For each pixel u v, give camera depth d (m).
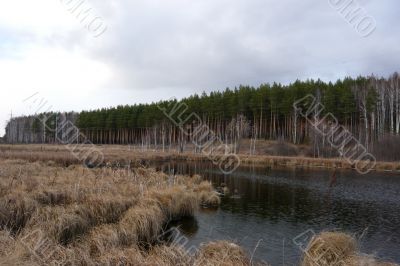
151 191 14.38
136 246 8.95
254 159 47.31
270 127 65.19
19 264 6.28
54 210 10.45
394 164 38.62
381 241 12.46
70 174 18.31
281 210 17.27
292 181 28.28
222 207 17.56
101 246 8.46
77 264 7.04
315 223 14.85
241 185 25.72
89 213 11.02
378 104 56.16
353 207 18.34
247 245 11.52
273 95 60.91
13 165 21.38
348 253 8.46
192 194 15.29
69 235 9.63
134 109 79.88
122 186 15.30
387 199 20.75
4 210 9.99
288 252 10.85
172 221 13.87
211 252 8.30
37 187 13.10
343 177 31.44
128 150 56.22
